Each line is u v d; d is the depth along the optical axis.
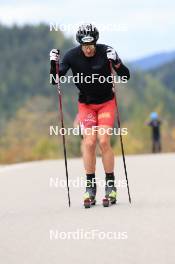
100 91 17.20
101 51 17.06
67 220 15.37
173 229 13.62
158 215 15.48
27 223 15.26
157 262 10.74
